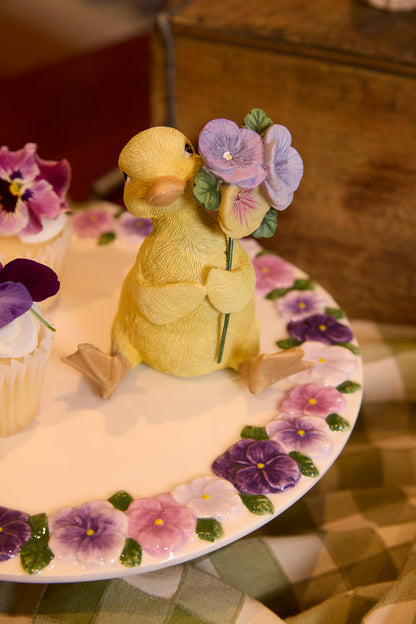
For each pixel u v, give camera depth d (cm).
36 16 150
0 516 43
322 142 72
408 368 64
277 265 57
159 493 44
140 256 46
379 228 74
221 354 48
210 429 47
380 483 60
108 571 41
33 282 45
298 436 46
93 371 47
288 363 48
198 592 47
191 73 74
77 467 45
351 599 49
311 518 56
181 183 43
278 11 74
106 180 99
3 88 121
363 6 75
